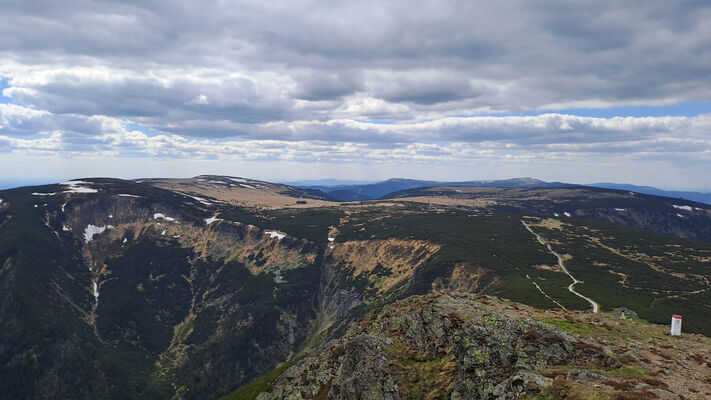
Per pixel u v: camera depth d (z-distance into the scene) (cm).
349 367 3941
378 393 3406
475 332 3472
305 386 4566
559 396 2541
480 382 3009
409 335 4159
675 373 2870
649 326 4266
